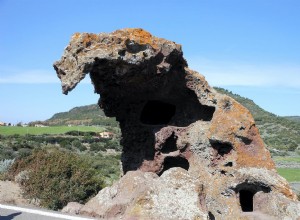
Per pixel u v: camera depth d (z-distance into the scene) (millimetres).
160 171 14742
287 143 93875
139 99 15398
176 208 11523
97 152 60656
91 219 12055
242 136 13391
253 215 12297
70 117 149625
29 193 17781
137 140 15727
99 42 12617
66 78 12375
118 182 13359
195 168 13961
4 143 56062
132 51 12789
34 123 111500
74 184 18859
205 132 13984
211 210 12891
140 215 11391
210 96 14219
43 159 20562
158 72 13398
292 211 12273
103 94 15203
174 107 15859
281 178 13117
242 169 13016
